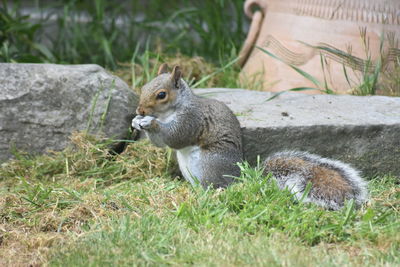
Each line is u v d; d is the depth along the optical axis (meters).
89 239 7.96
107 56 15.45
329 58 12.72
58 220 8.62
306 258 7.29
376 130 10.23
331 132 10.20
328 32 12.76
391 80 12.34
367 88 12.23
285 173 9.30
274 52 13.48
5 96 10.70
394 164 10.39
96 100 10.97
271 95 12.00
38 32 17.77
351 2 12.58
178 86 9.30
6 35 15.29
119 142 11.07
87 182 9.98
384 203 8.98
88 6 18.14
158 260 7.34
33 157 10.87
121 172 10.48
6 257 7.80
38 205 9.05
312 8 12.98
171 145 9.45
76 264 7.29
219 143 9.40
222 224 8.17
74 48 16.05
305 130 10.16
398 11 12.39
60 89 10.91
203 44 16.69
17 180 10.30
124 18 17.94
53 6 17.47
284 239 7.84
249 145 10.12
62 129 10.91
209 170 9.40
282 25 13.46
